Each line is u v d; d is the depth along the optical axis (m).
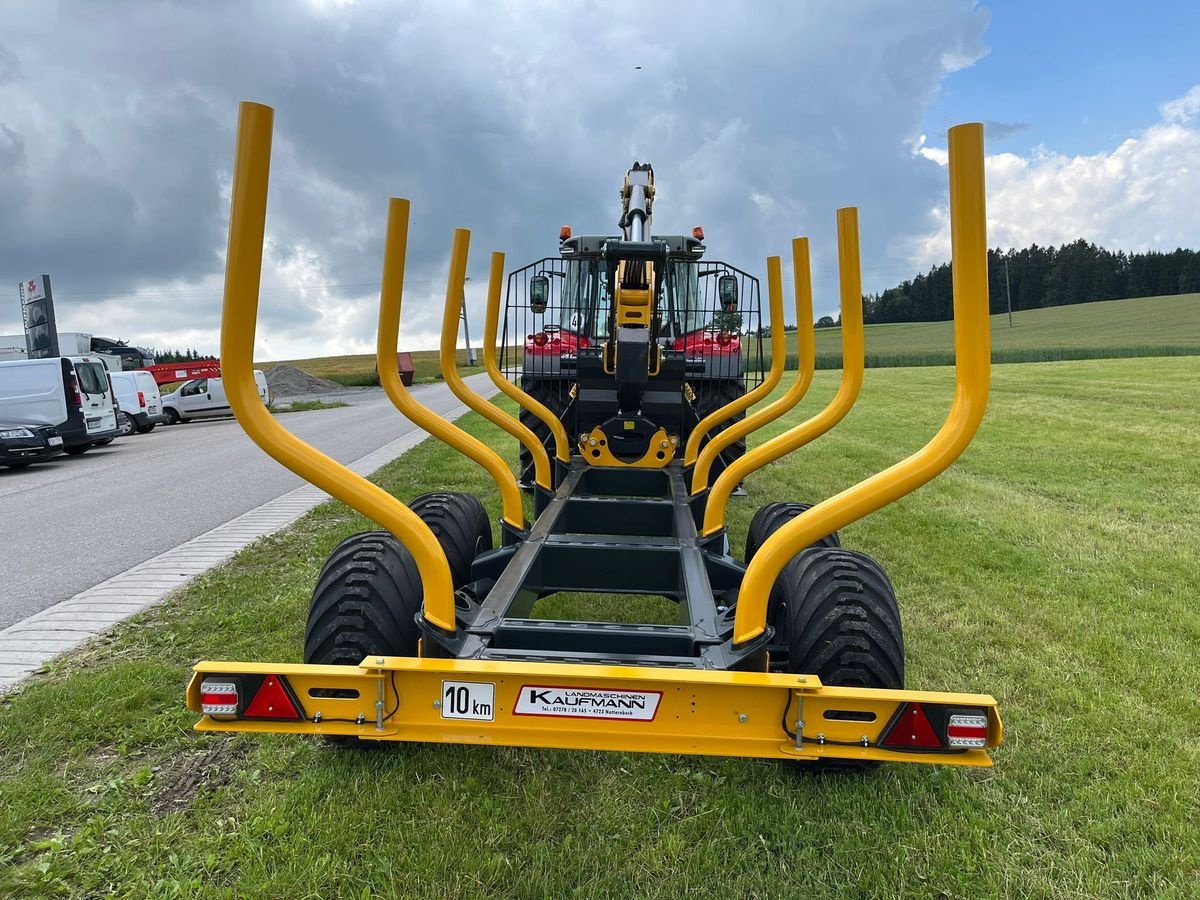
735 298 5.88
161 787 2.58
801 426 3.27
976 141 1.74
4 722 3.03
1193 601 4.28
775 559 2.20
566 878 2.13
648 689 2.05
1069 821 2.38
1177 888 2.09
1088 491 7.20
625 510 4.18
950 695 1.97
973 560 5.04
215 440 17.11
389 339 2.96
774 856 2.24
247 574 5.12
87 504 8.65
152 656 3.74
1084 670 3.41
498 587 2.84
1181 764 2.67
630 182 6.03
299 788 2.52
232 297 1.88
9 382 14.00
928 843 2.27
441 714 2.10
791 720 2.03
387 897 2.05
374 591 2.50
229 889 2.08
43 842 2.27
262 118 1.76
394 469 9.38
